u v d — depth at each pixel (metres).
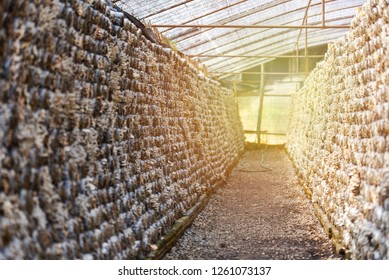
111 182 4.19
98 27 4.07
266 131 20.98
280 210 7.92
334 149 6.39
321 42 17.22
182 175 7.02
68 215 3.33
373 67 4.62
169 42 9.30
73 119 3.51
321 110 8.18
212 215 7.58
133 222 4.52
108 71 4.32
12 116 2.76
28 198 2.84
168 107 6.79
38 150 3.02
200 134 8.98
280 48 17.52
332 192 6.17
